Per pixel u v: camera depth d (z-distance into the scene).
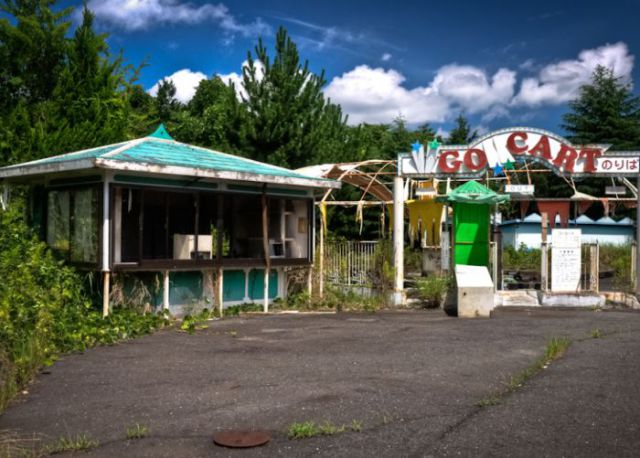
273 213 14.83
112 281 11.66
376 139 40.69
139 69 26.23
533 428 5.41
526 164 21.42
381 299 15.05
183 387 6.88
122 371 7.70
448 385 6.92
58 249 12.37
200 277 13.09
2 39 21.34
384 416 5.76
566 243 15.02
